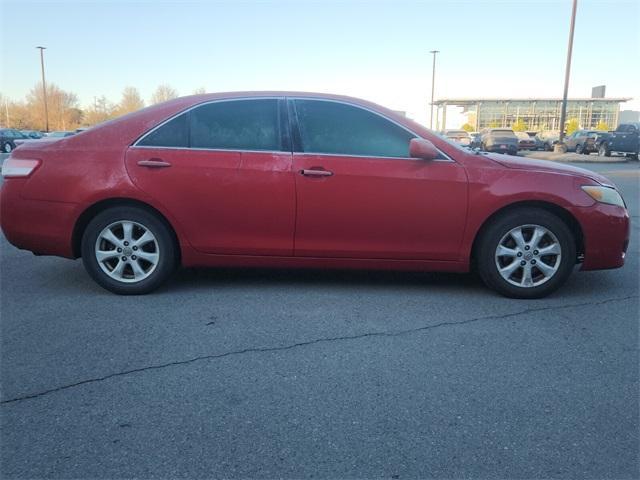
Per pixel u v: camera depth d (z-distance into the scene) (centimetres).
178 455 245
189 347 353
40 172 446
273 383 307
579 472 236
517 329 389
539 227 443
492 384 309
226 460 241
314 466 238
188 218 443
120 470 235
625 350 355
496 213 446
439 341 366
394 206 439
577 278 523
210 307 429
